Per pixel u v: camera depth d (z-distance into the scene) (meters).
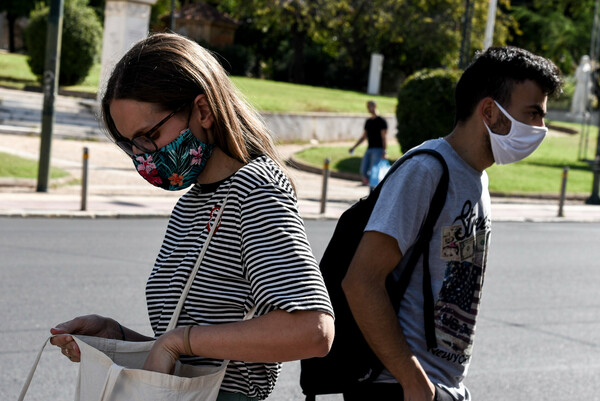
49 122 14.22
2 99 22.56
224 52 43.50
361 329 2.38
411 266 2.45
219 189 1.87
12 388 4.98
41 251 9.27
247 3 43.31
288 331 1.71
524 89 2.46
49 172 14.35
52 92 14.20
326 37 46.41
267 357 1.74
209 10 44.69
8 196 13.48
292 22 43.31
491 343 6.76
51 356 5.58
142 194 15.20
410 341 2.45
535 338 7.00
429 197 2.43
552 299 8.71
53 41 14.09
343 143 28.52
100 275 8.16
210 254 1.84
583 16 48.44
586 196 21.77
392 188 2.42
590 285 9.73
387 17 44.94
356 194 18.09
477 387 5.66
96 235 10.79
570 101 49.03
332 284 2.49
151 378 1.74
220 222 1.84
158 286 1.93
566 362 6.38
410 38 45.66
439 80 21.52
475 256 2.54
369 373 2.46
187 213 1.96
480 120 2.52
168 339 1.78
